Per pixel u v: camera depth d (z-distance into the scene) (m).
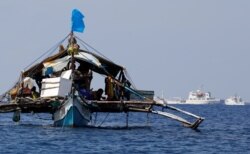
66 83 147.25
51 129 150.75
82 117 148.62
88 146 123.19
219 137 146.38
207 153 119.50
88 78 156.00
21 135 140.00
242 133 159.62
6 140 131.25
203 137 145.12
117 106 151.38
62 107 147.50
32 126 164.25
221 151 122.50
